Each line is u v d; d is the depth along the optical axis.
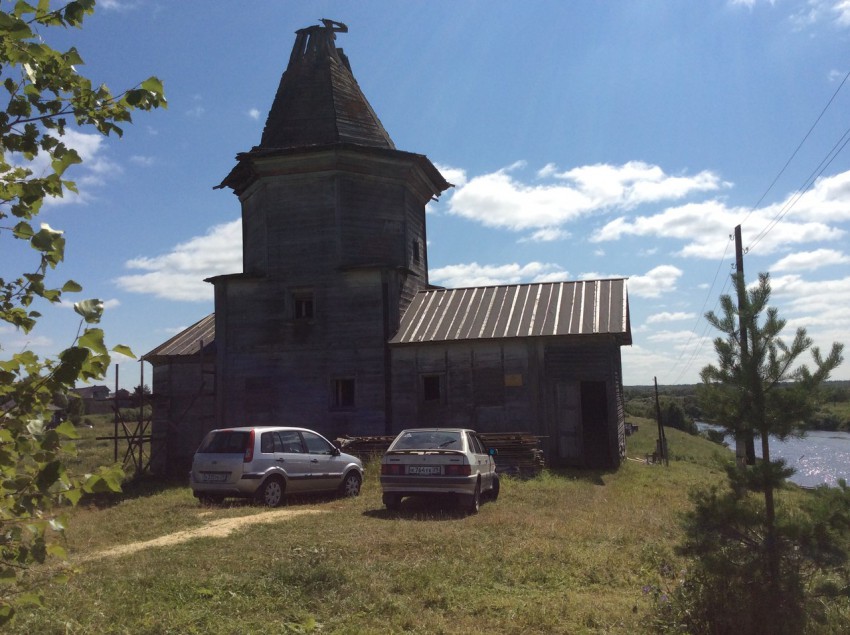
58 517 2.83
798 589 5.96
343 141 25.73
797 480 37.50
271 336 25.14
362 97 27.89
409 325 24.88
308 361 24.78
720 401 6.59
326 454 15.98
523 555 9.26
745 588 6.05
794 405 6.30
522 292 26.00
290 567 7.98
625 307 23.70
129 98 3.28
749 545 6.26
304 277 25.12
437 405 23.62
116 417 24.17
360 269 24.50
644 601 7.51
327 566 7.96
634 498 16.31
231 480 14.26
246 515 12.83
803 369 6.46
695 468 29.33
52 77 3.08
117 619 6.48
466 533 10.59
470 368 23.45
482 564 8.77
